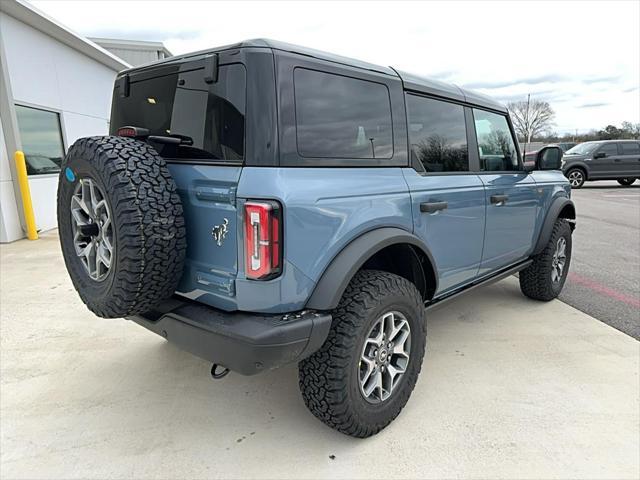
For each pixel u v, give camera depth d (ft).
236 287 6.16
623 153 51.37
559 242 14.08
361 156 7.30
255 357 5.86
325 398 6.82
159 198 6.19
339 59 7.14
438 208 8.55
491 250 10.87
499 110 11.53
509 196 11.12
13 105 23.76
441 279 9.30
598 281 16.39
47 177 27.53
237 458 7.03
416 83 8.64
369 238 6.97
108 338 11.48
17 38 24.76
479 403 8.48
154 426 7.84
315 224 6.23
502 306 13.85
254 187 5.86
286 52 6.29
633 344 11.05
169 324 6.72
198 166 6.53
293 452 7.17
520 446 7.29
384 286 7.20
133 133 7.11
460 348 10.82
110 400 8.65
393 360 7.86
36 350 10.79
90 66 34.19
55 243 23.41
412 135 8.50
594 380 9.32
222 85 6.31
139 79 7.98
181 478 6.60
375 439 7.48
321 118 6.66
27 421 7.97
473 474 6.68
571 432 7.64
